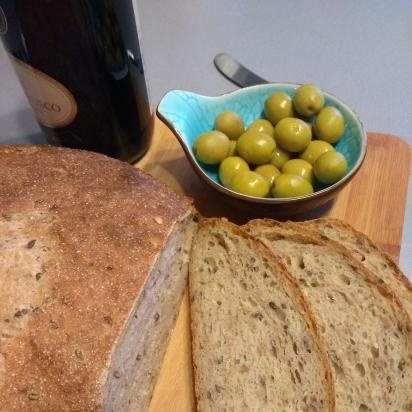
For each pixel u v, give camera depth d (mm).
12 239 208
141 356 233
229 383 228
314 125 282
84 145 291
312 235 251
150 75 408
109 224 219
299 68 406
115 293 203
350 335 228
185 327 252
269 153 269
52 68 249
